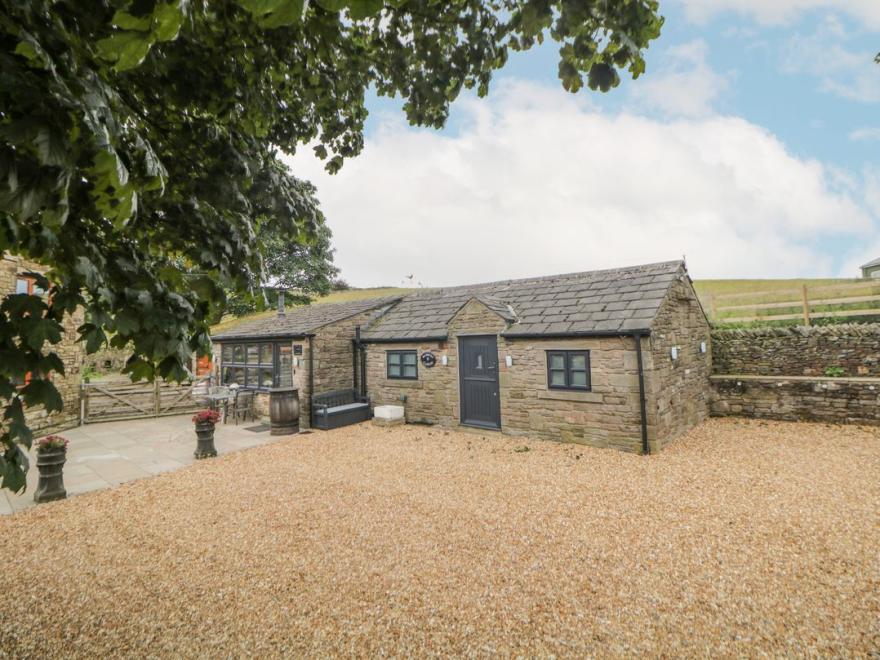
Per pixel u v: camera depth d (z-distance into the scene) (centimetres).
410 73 326
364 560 457
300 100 353
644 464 756
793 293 1363
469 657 316
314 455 905
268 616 367
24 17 137
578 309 982
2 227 161
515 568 434
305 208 350
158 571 444
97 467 844
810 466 711
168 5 105
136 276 224
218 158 278
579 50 236
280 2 88
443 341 1124
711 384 1153
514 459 819
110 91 167
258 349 1415
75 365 1297
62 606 386
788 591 380
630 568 428
